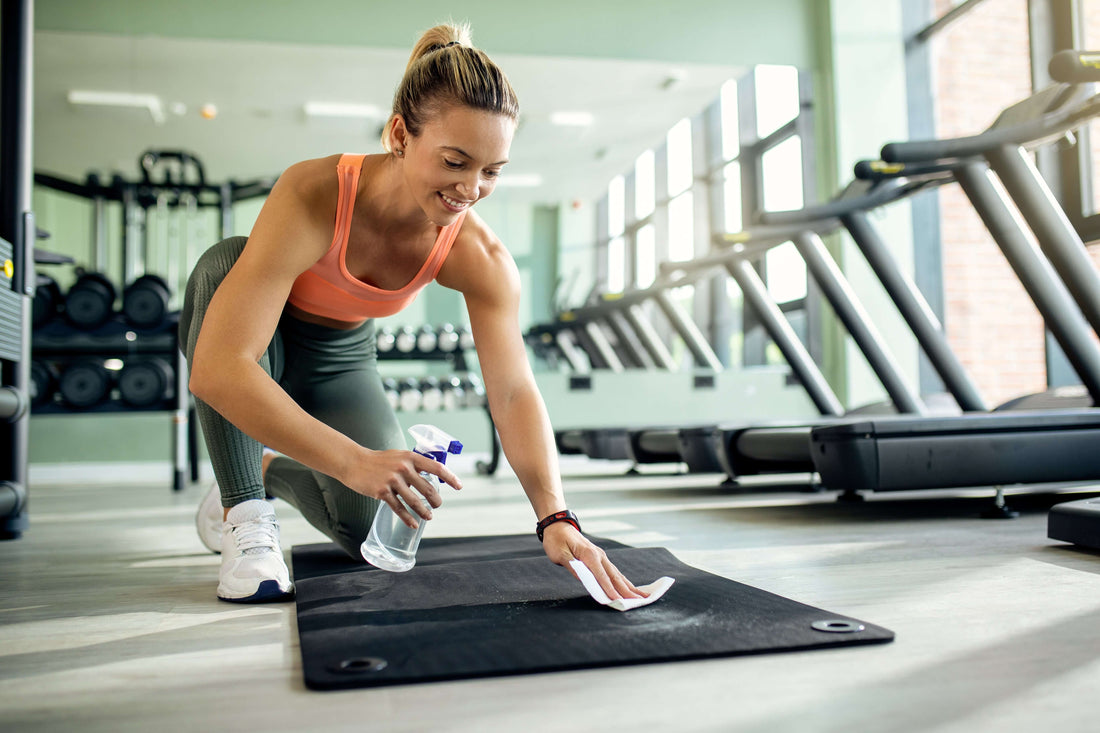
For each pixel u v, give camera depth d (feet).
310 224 4.08
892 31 19.34
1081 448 7.89
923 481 7.55
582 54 19.22
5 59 7.98
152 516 9.64
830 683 2.80
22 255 8.00
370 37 18.43
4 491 7.47
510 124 3.53
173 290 19.27
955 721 2.45
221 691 2.85
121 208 19.03
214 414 4.59
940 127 18.89
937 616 3.78
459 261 4.50
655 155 20.22
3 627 3.93
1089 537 5.56
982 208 9.10
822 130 19.56
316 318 5.22
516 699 2.68
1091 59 6.79
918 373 18.49
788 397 19.04
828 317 18.99
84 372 14.08
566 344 20.40
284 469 5.82
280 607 4.31
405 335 18.60
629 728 2.41
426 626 3.60
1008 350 16.90
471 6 18.88
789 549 6.03
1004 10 16.85
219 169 20.39
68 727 2.50
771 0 19.72
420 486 3.59
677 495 11.04
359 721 2.51
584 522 8.02
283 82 18.80
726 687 2.77
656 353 19.54
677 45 19.52
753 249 13.64
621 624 3.57
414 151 3.60
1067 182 13.01
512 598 4.19
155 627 3.89
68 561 6.18
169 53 18.11
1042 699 2.63
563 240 20.29
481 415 18.52
